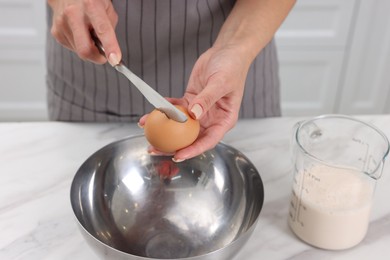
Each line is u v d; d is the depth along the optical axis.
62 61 0.90
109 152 0.69
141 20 0.81
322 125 0.71
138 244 0.64
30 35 1.43
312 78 1.55
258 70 0.89
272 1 0.75
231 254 0.58
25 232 0.66
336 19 1.43
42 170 0.75
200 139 0.64
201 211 0.67
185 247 0.64
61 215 0.68
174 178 0.69
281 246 0.65
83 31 0.66
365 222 0.63
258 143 0.80
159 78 0.88
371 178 0.63
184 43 0.85
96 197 0.66
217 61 0.67
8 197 0.70
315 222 0.63
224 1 0.82
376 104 1.60
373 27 1.44
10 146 0.78
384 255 0.64
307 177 0.63
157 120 0.62
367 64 1.51
